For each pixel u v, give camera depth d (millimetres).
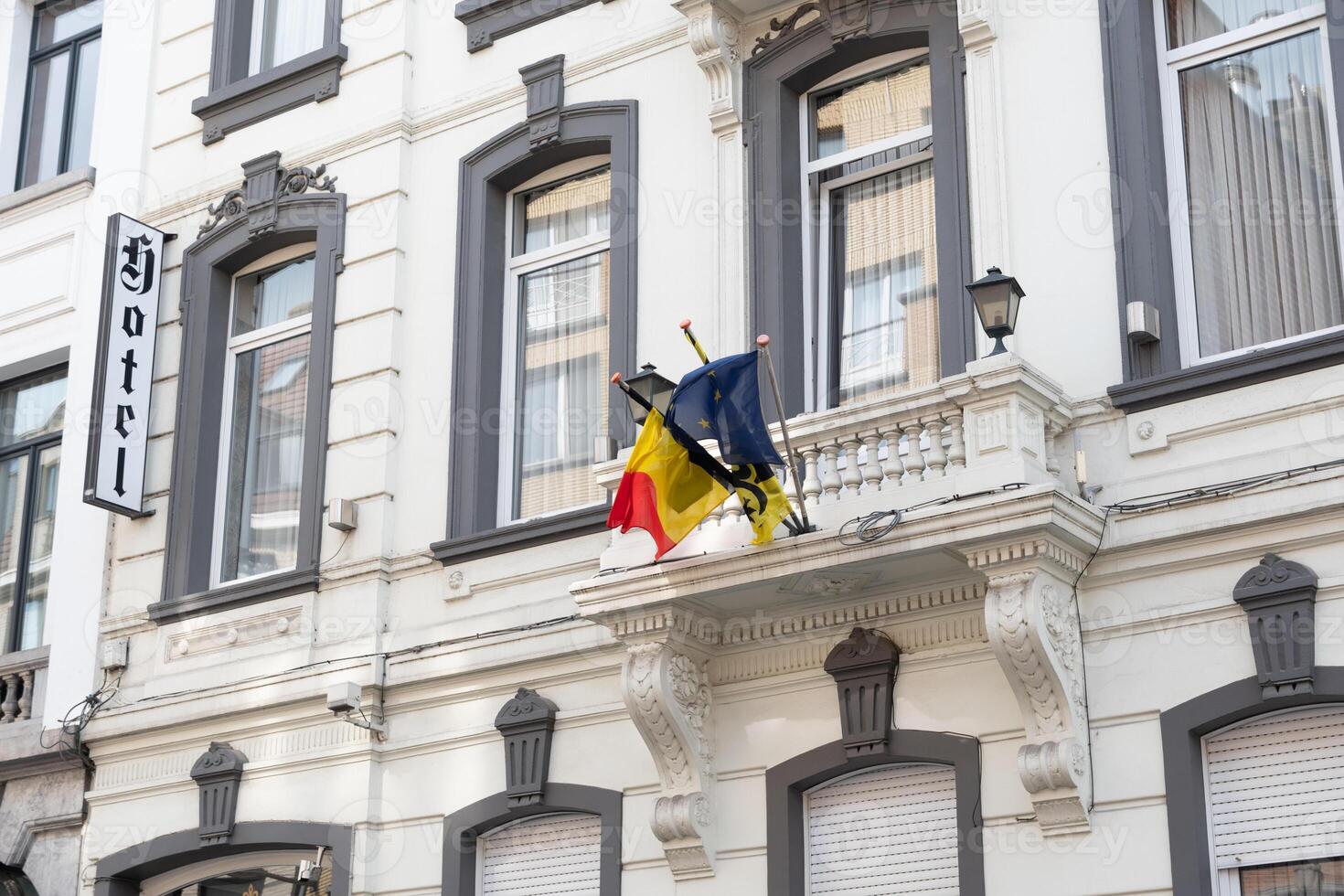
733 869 12945
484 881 14352
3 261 19547
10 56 20578
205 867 15883
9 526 18969
